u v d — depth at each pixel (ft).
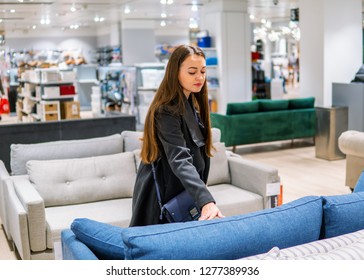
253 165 13.43
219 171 14.14
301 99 28.30
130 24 51.83
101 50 61.46
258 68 48.52
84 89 59.06
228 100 35.65
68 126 17.53
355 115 25.85
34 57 62.34
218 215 6.44
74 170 12.84
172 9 41.14
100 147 14.14
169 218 7.18
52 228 11.18
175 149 6.85
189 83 6.93
